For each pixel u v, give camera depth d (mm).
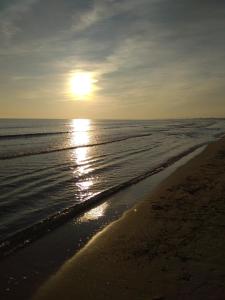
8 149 33250
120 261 7445
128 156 28141
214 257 7113
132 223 9938
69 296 6176
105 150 33281
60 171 20109
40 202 13094
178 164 23078
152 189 15336
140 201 12438
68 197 13906
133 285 6305
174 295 5793
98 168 21453
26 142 43469
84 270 7160
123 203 12898
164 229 9094
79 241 8992
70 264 7520
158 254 7527
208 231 8633
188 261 7000
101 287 6375
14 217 11164
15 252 8297
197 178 15641
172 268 6773
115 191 14828
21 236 9359
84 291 6297
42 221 10633
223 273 6406
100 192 14570
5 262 7738
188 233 8617
